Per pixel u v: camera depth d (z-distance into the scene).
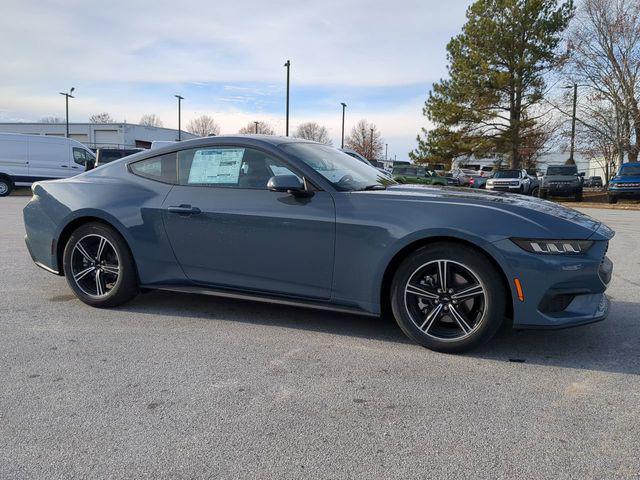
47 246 4.70
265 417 2.69
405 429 2.57
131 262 4.41
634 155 24.67
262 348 3.66
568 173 24.58
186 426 2.59
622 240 9.30
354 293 3.70
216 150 4.21
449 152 31.83
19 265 6.32
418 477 2.19
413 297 3.61
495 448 2.41
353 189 3.88
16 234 8.95
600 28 23.28
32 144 19.59
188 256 4.18
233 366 3.34
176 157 4.37
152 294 5.04
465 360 3.45
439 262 3.48
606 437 2.51
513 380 3.14
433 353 3.57
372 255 3.59
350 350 3.62
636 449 2.40
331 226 3.68
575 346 3.70
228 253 4.04
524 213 3.39
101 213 4.39
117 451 2.38
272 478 2.18
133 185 4.45
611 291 5.27
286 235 3.82
